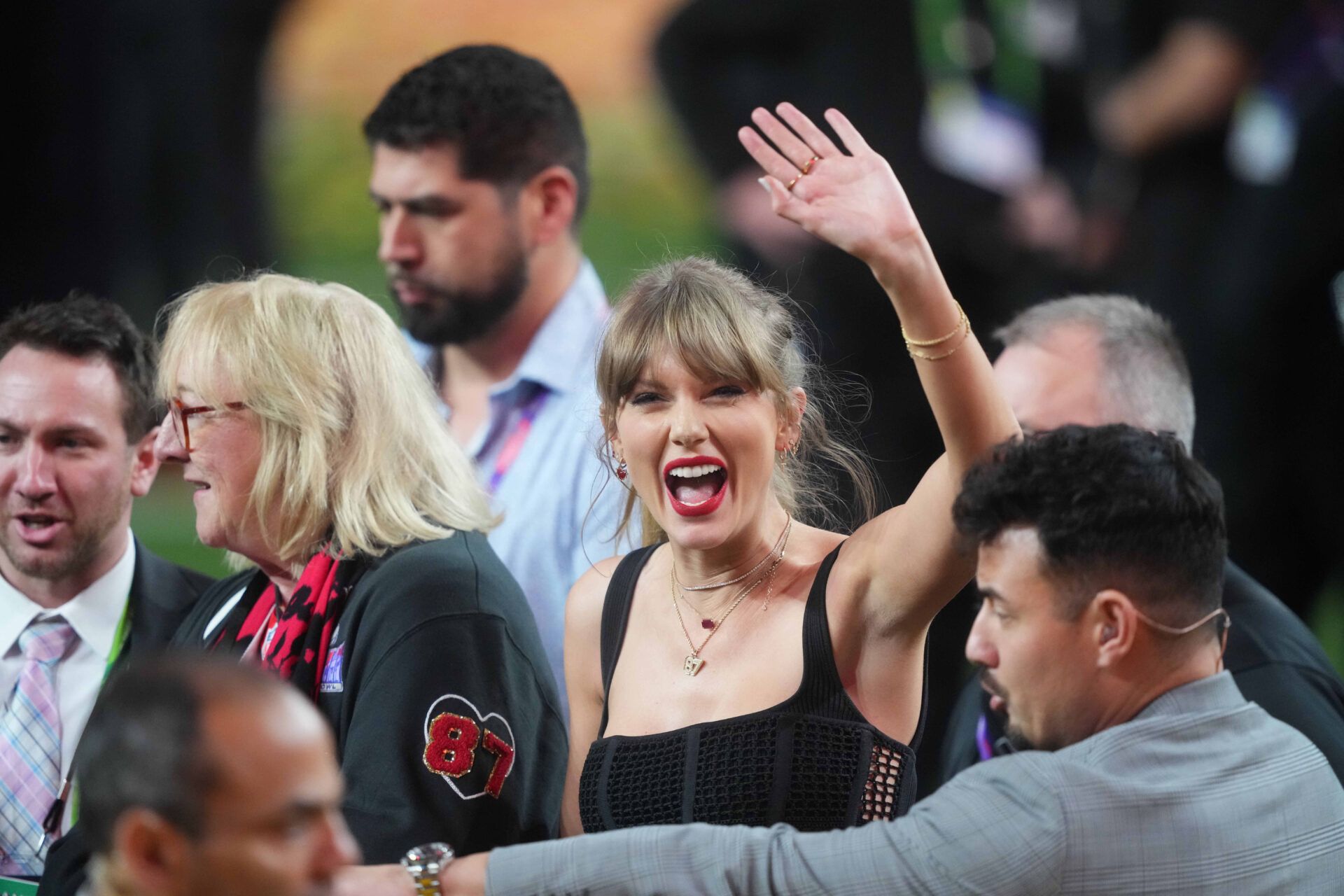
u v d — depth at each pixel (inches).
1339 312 756.6
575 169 482.0
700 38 761.0
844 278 711.7
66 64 1084.5
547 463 454.0
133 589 397.7
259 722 179.0
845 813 287.4
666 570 324.2
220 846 175.8
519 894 258.7
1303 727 334.6
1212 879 240.4
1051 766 245.0
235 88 1145.4
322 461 323.6
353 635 317.7
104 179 1109.1
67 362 379.6
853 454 331.3
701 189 1210.0
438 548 325.1
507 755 309.3
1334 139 740.7
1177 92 784.9
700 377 293.9
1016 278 774.5
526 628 329.4
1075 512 244.8
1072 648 248.1
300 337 329.1
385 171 466.6
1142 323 397.4
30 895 362.0
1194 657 252.7
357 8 1228.5
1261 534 762.2
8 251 1105.4
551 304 477.7
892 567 289.3
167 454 339.3
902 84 744.3
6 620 387.9
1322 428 755.4
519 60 471.8
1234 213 783.7
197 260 1141.7
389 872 266.7
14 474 375.9
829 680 294.4
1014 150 779.4
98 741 179.6
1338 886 250.2
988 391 276.1
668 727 303.3
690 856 253.8
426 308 471.5
